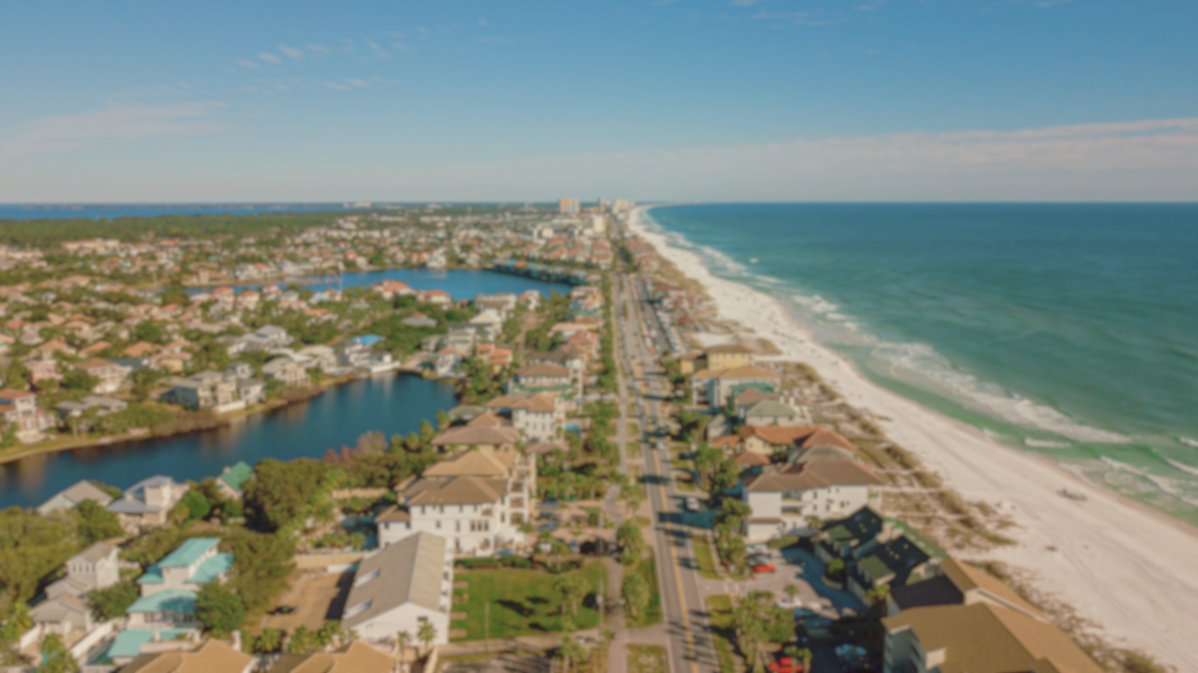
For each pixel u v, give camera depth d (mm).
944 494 155250
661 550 130000
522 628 106125
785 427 175625
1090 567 126500
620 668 97000
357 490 149750
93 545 112625
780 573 122875
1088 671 81875
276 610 109125
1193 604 115875
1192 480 161875
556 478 161250
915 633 90438
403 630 100562
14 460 179375
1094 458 174625
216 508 144375
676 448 181875
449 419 198625
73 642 99625
